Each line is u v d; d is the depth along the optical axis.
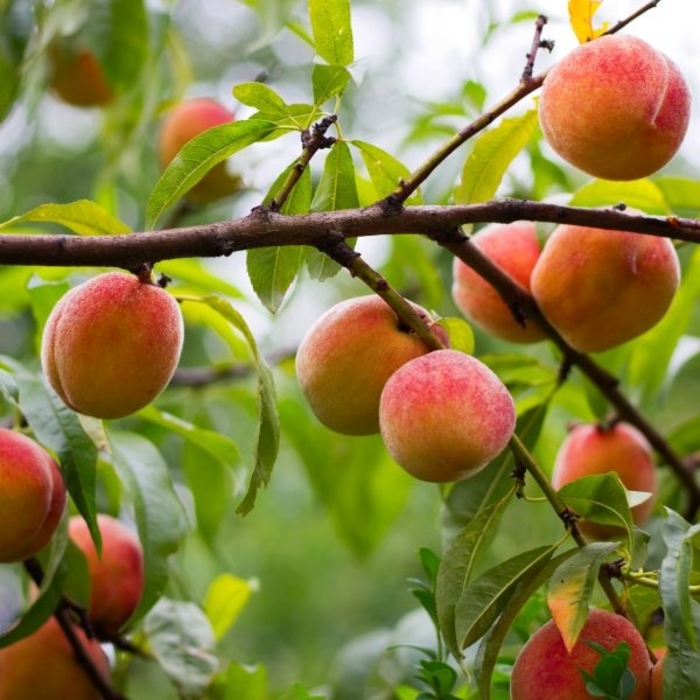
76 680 6.35
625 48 5.09
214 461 8.49
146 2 9.14
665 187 7.15
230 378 9.30
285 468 13.05
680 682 4.16
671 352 7.97
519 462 4.83
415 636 7.10
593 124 5.02
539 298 6.11
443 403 4.57
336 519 9.62
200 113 9.86
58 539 5.68
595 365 6.66
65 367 4.90
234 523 12.79
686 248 7.64
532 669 4.54
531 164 8.38
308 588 12.80
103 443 5.59
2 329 12.19
